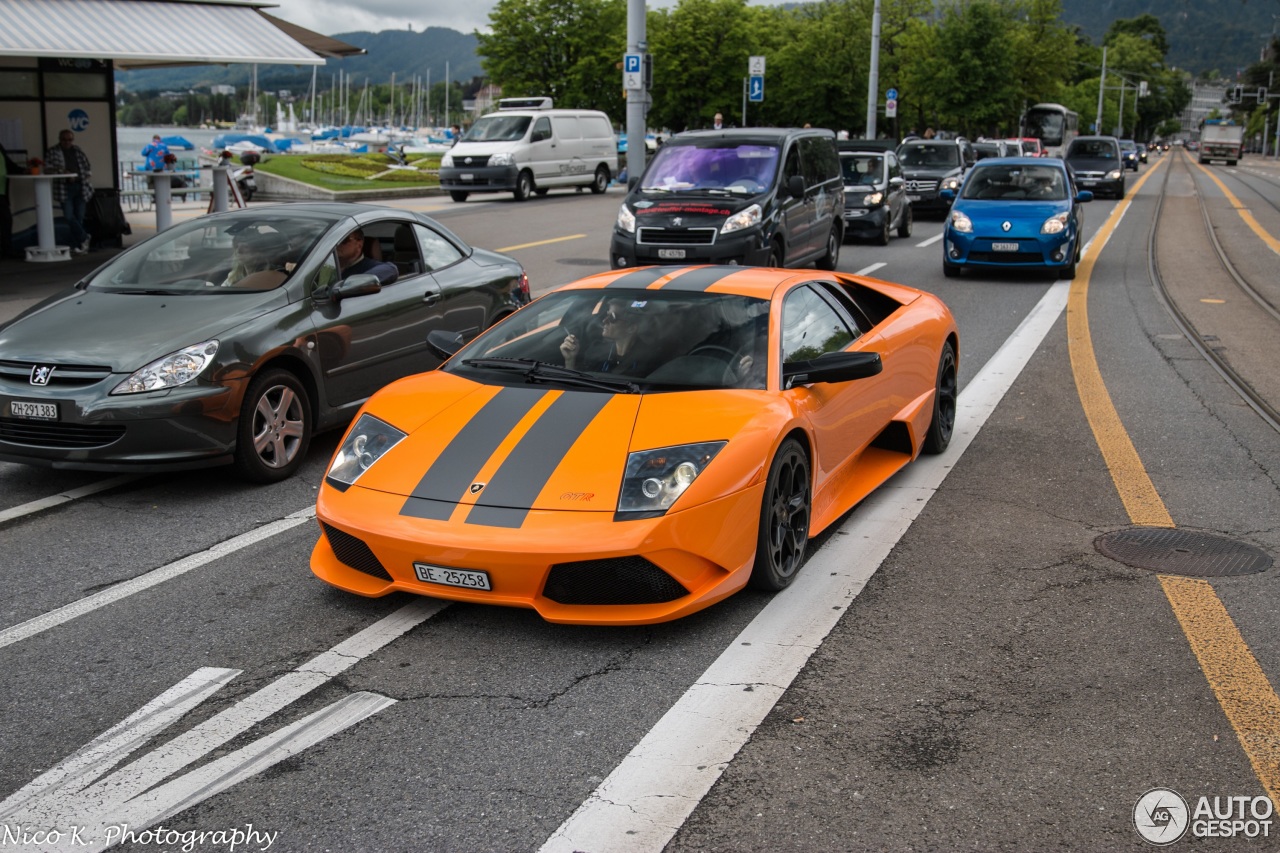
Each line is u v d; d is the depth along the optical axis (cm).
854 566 485
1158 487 605
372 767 324
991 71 4634
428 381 487
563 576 392
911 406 612
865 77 5050
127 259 684
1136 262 1748
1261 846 284
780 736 340
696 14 5075
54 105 1627
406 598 452
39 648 409
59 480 629
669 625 423
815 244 1437
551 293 545
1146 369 941
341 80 17512
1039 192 1555
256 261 659
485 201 2797
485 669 388
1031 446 692
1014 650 401
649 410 439
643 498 396
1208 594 453
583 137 3059
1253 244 2059
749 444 423
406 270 740
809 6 5606
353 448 447
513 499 401
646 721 350
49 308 636
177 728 349
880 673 383
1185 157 12700
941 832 290
